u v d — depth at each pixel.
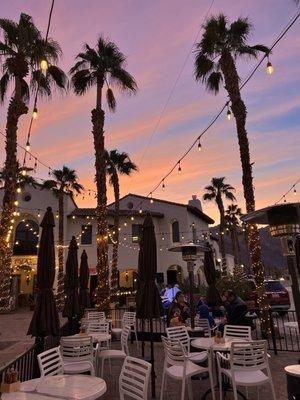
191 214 32.69
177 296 12.25
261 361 5.63
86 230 30.56
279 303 16.94
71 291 12.09
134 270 30.72
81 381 4.46
